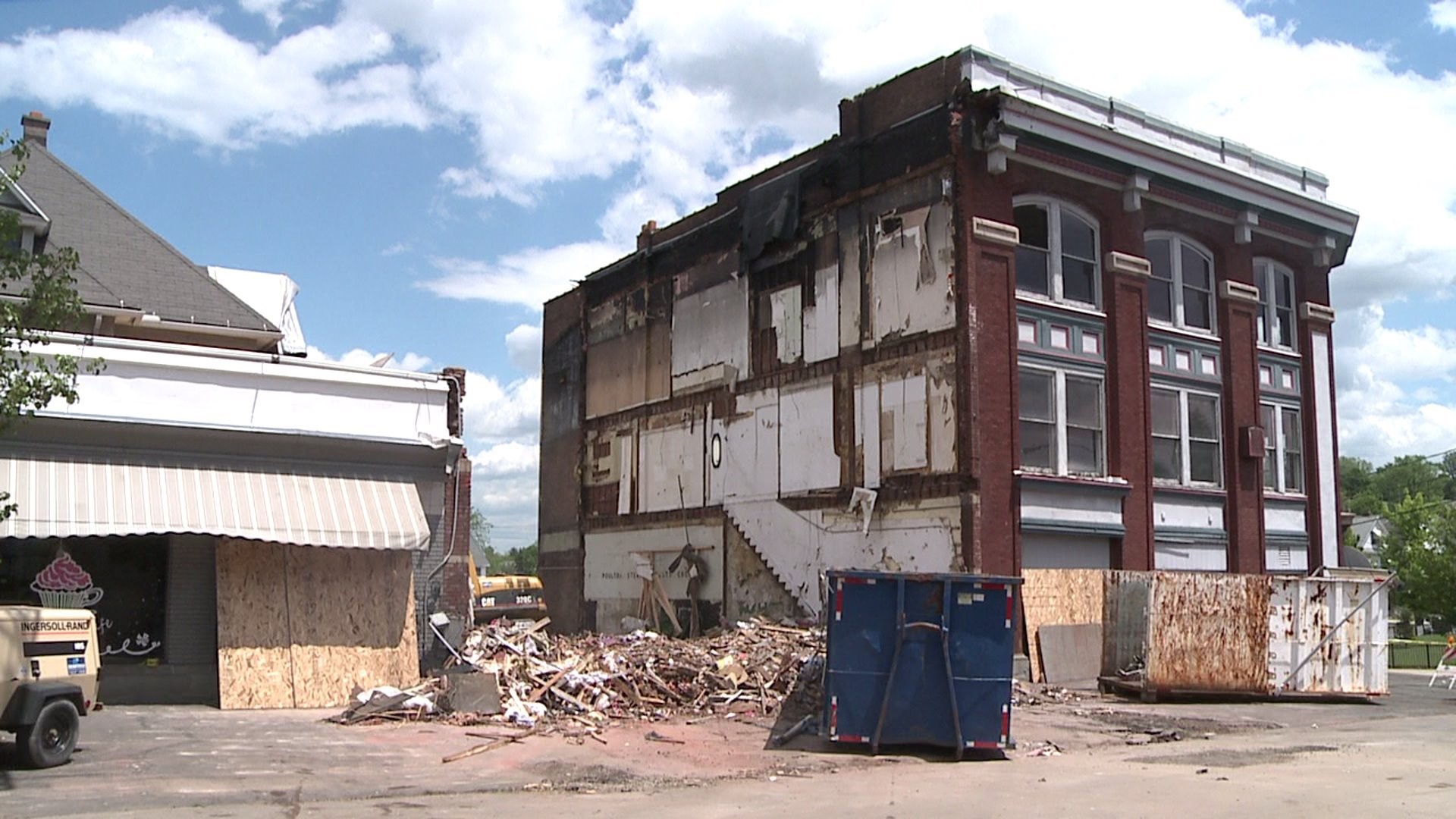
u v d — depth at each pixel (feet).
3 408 41.60
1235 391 95.09
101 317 70.64
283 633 61.21
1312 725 57.16
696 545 105.50
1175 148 93.20
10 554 58.49
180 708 58.44
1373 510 332.80
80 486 57.52
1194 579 67.62
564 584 125.90
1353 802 34.27
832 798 35.88
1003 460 79.10
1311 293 104.42
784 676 61.62
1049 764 43.93
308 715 56.03
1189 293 95.30
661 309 114.42
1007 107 80.28
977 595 45.96
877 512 85.10
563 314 131.75
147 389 60.90
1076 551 83.61
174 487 59.82
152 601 61.31
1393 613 179.73
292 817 32.17
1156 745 49.96
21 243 71.67
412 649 64.23
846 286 90.38
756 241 99.66
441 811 33.14
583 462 124.67
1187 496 90.99
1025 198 84.53
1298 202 100.53
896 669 45.70
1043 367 82.89
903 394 83.92
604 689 58.39
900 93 87.04
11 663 39.14
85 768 39.81
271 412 63.93
